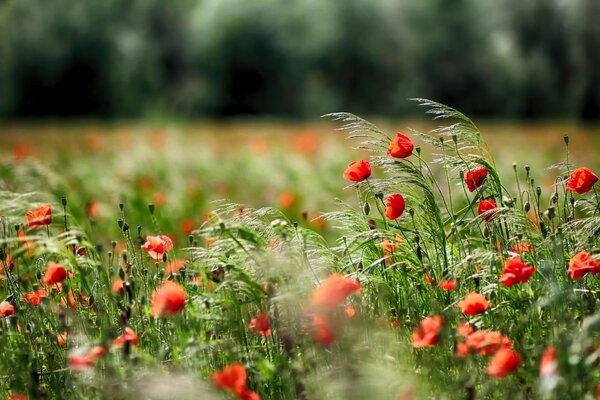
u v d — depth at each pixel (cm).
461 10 11231
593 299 564
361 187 683
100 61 10775
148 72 11050
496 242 634
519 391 490
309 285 535
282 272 539
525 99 11044
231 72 11319
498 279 584
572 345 439
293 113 11319
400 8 11338
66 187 1188
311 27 11262
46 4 10762
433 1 11188
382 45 11312
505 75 11062
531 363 491
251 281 547
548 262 591
